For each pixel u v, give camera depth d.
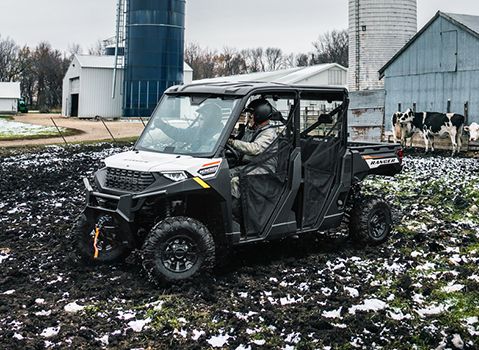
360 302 6.76
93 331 5.88
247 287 7.21
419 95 26.48
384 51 35.81
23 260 8.32
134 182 7.14
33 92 124.00
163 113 8.19
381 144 9.70
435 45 25.61
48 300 6.76
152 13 55.72
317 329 5.98
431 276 7.73
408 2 35.81
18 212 11.91
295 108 8.09
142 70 56.12
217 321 6.16
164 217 7.37
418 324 6.15
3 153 26.31
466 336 5.89
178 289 6.95
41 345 5.54
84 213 7.50
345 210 9.16
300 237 9.70
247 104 7.93
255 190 7.71
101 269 7.85
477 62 23.84
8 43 125.69
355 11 36.28
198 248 7.10
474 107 24.09
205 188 7.12
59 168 20.11
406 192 13.99
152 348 5.54
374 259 8.52
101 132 40.22
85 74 59.03
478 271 7.90
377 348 5.57
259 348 5.53
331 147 8.68
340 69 46.22
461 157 22.27
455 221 10.88
